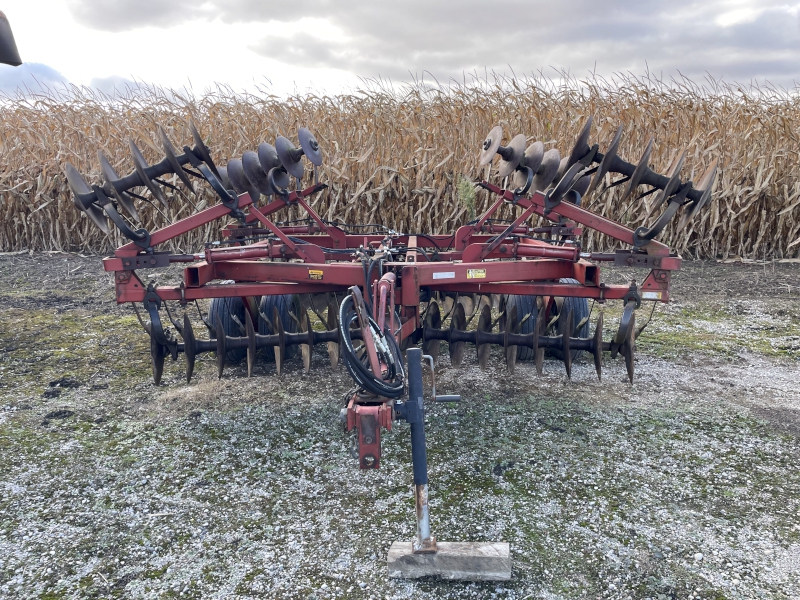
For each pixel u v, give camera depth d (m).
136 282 4.98
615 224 5.02
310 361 6.03
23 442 4.40
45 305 8.49
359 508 3.58
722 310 8.12
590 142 11.80
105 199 4.87
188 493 3.75
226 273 5.25
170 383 5.59
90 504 3.62
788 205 11.33
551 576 2.99
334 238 6.71
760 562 3.08
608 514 3.50
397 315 4.62
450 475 3.93
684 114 12.11
